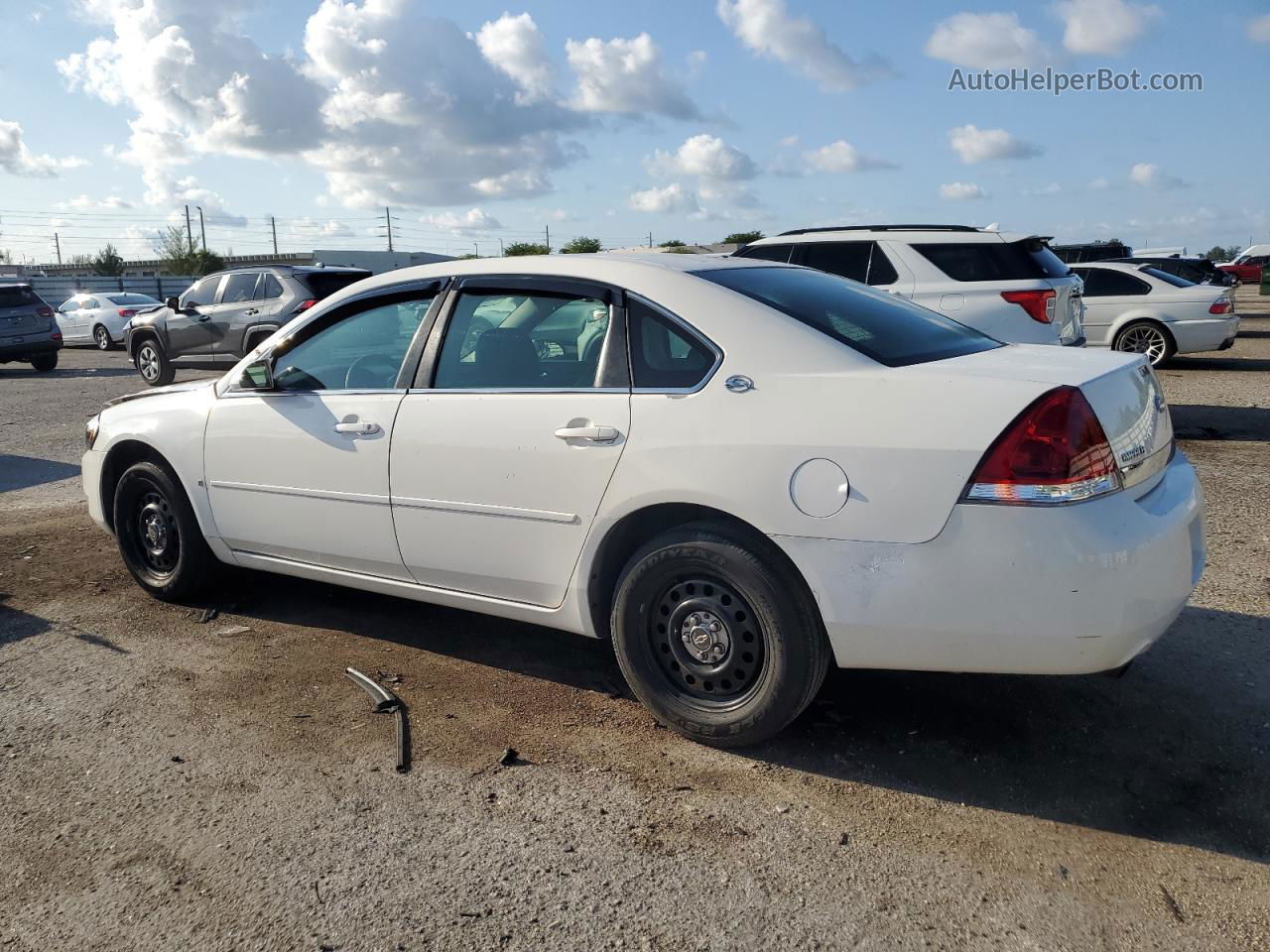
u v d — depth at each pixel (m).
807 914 2.48
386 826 2.92
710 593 3.24
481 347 3.76
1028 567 2.73
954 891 2.56
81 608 4.89
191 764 3.30
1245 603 4.50
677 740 3.41
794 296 3.53
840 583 2.93
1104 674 3.78
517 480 3.53
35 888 2.67
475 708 3.69
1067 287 8.54
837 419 2.96
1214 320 13.29
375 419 3.92
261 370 4.28
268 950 2.41
